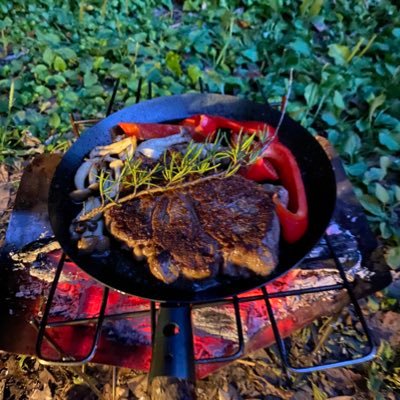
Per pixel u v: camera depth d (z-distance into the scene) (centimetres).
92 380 39
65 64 63
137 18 72
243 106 42
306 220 33
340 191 43
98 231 32
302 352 41
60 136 56
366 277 38
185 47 67
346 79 61
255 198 32
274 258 30
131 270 31
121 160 36
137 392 38
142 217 31
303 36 67
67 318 38
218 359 28
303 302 38
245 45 69
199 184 33
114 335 38
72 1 73
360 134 58
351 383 39
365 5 76
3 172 54
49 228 41
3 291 38
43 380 39
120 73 62
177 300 28
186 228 31
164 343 26
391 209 49
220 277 31
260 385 39
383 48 67
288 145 40
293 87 62
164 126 39
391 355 40
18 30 68
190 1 74
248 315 38
